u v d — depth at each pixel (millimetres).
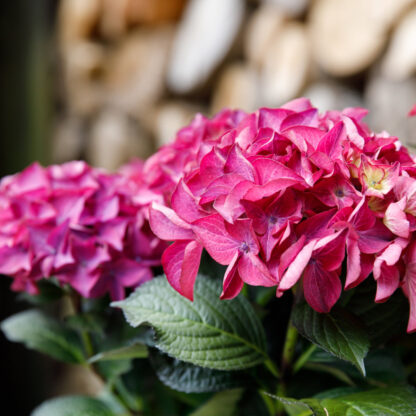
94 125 2227
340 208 778
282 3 1808
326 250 777
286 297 888
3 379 1975
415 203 782
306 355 861
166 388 921
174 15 2111
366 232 785
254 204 779
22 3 2168
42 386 2047
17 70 2168
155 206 810
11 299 1968
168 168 875
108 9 2145
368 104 1622
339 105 1666
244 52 1947
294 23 1817
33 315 967
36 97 2221
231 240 788
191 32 2014
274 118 829
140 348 860
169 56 2092
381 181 787
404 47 1472
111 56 2223
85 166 912
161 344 824
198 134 881
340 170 783
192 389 854
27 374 2021
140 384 935
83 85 2221
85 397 951
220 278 894
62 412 931
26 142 2191
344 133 800
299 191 785
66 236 868
